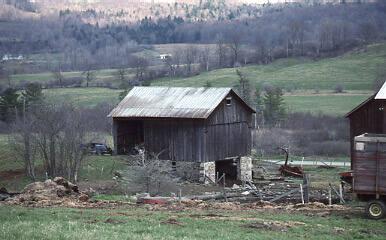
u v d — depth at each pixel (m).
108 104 147.25
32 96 143.00
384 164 46.62
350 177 66.81
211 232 38.09
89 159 86.31
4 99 134.12
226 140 85.62
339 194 60.09
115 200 56.09
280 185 78.81
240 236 37.25
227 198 62.22
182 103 85.12
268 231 40.19
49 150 88.00
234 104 87.00
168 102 86.00
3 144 100.06
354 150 47.50
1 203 50.59
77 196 56.31
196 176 82.56
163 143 84.69
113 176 80.38
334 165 107.25
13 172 86.12
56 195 55.38
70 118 90.62
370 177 46.97
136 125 89.94
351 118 72.94
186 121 83.19
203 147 82.25
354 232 41.06
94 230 35.88
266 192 65.62
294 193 62.59
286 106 169.38
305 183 62.34
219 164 89.69
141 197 56.06
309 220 45.22
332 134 136.75
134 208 49.19
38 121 86.75
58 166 84.44
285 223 43.19
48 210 45.69
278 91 162.00
